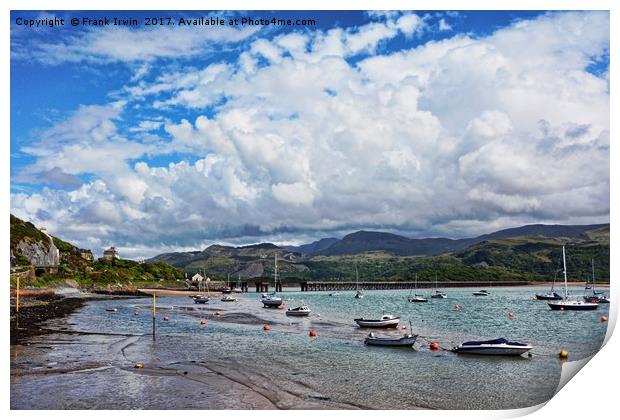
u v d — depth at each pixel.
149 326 49.50
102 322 51.59
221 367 27.27
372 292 183.12
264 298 84.69
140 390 21.97
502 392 22.62
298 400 21.16
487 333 45.56
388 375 26.05
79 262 135.75
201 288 156.88
